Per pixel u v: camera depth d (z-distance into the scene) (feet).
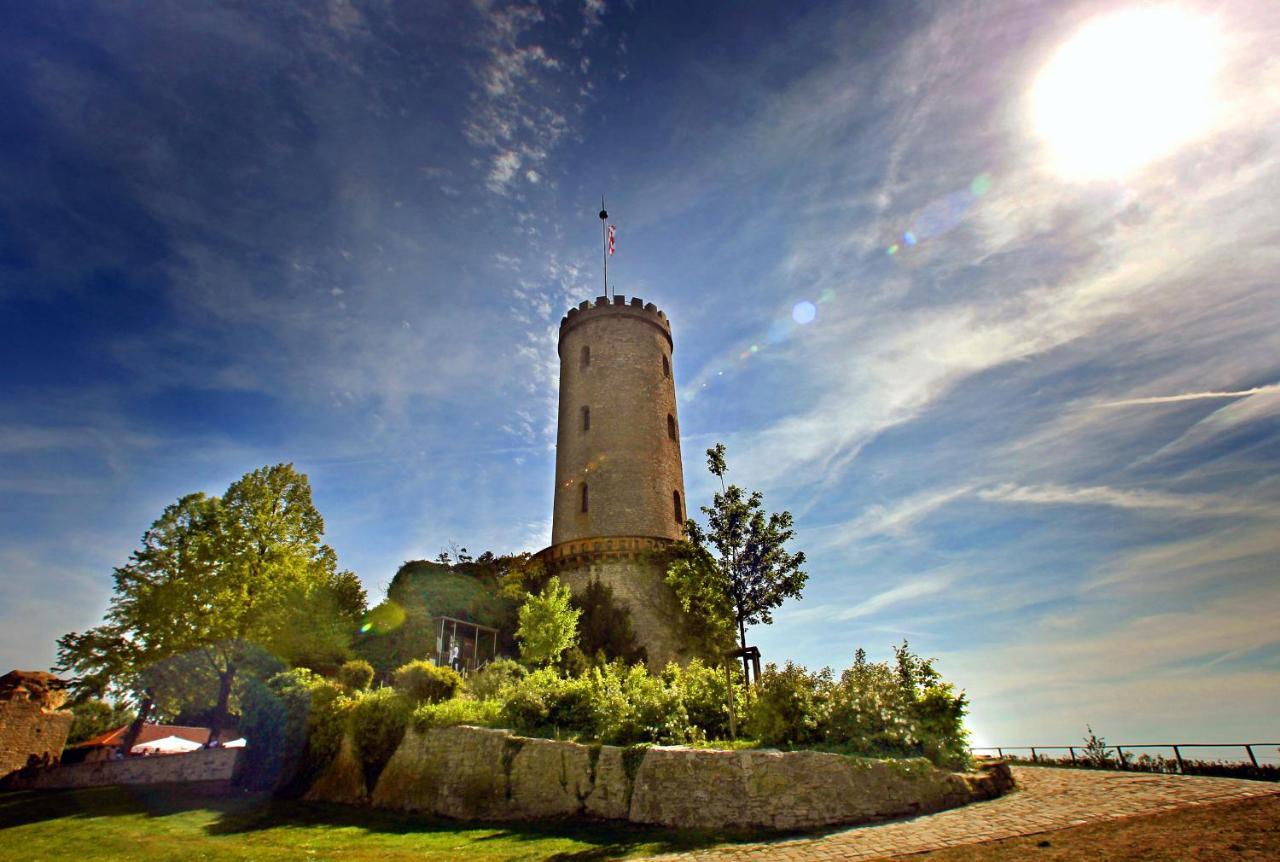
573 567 116.67
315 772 69.10
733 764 46.11
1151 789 40.45
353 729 68.39
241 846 47.83
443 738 61.41
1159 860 26.11
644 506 124.36
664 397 140.46
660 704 57.82
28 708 111.45
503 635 114.11
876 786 43.52
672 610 111.55
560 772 52.75
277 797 69.15
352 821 55.62
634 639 106.93
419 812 58.13
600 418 133.08
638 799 48.08
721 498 68.95
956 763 47.78
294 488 115.24
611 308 143.23
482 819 53.62
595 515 124.36
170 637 98.07
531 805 52.75
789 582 64.59
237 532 105.91
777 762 45.34
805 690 53.31
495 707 64.44
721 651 67.62
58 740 116.16
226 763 80.33
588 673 76.43
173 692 100.53
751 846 38.17
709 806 45.16
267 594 102.99
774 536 66.39
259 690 78.89
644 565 114.62
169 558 105.81
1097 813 35.22
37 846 50.78
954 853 31.14
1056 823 34.17
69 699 117.60
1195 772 49.62
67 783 94.99
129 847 49.19
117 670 101.55
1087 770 54.60
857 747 47.19
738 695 63.72
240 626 100.68
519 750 55.72
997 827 35.01
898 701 50.37
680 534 127.44
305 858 43.21
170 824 58.03
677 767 47.62
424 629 108.58
